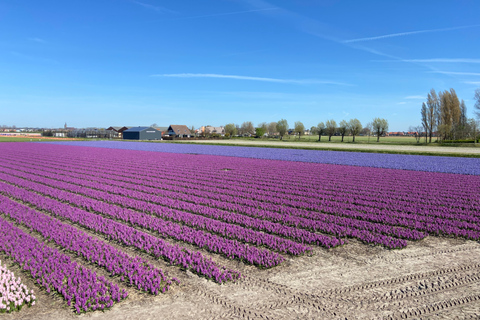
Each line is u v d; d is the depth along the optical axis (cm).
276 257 1109
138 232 1353
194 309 821
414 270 1048
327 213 1736
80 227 1479
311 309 817
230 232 1376
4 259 1124
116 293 857
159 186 2427
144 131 13075
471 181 2705
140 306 837
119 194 2186
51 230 1380
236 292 908
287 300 863
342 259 1144
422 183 2603
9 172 3148
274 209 1766
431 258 1148
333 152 5994
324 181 2688
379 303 845
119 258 1076
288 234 1360
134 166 3672
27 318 786
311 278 995
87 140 11338
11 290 895
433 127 10094
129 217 1592
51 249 1164
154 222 1480
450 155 5294
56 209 1709
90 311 814
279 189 2325
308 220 1547
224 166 3703
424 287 931
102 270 1040
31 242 1235
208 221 1508
